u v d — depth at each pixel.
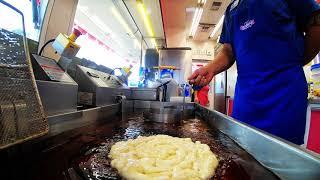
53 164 0.75
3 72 0.73
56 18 2.16
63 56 1.44
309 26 1.21
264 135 0.77
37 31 2.03
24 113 0.73
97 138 1.16
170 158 0.88
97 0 2.71
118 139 1.16
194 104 2.87
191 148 0.96
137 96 3.04
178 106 2.83
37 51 1.83
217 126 1.52
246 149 0.93
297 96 1.15
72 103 1.32
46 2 2.02
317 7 1.15
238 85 1.50
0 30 0.81
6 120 0.65
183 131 1.47
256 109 1.28
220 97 7.23
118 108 2.23
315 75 2.94
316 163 0.49
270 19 1.24
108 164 0.79
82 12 3.12
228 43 1.73
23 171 0.68
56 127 1.05
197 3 6.16
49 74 1.22
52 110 1.13
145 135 1.30
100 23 3.64
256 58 1.31
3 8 0.86
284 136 1.14
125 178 0.70
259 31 1.29
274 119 1.17
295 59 1.22
